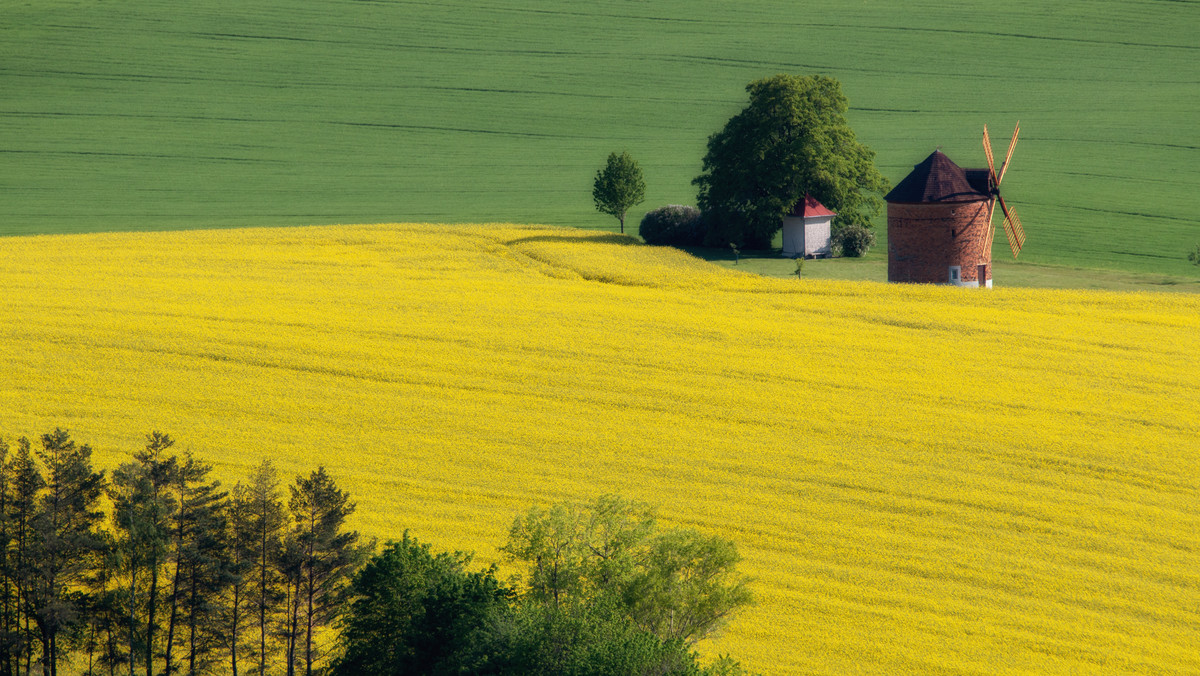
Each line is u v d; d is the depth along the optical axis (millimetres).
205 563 142250
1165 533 160125
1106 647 138375
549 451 183250
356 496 170375
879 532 161500
